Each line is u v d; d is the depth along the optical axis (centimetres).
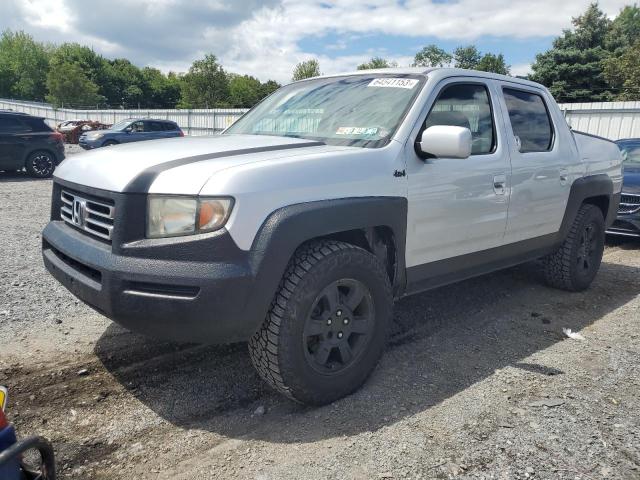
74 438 271
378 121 348
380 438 272
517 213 423
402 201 325
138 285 259
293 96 421
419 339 403
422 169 339
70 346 374
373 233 334
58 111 4759
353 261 295
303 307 277
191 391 320
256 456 258
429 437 273
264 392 321
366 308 312
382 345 323
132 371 342
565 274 509
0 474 159
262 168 270
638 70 3525
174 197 260
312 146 327
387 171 319
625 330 430
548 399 313
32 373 334
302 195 278
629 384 334
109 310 264
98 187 282
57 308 443
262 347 278
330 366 302
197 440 272
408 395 316
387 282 317
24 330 397
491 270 428
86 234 299
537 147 454
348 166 302
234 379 335
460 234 374
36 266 568
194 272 251
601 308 484
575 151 498
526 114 450
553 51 3975
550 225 470
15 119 1400
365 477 242
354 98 379
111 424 284
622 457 259
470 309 471
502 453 261
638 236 730
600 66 3862
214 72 5462
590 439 273
